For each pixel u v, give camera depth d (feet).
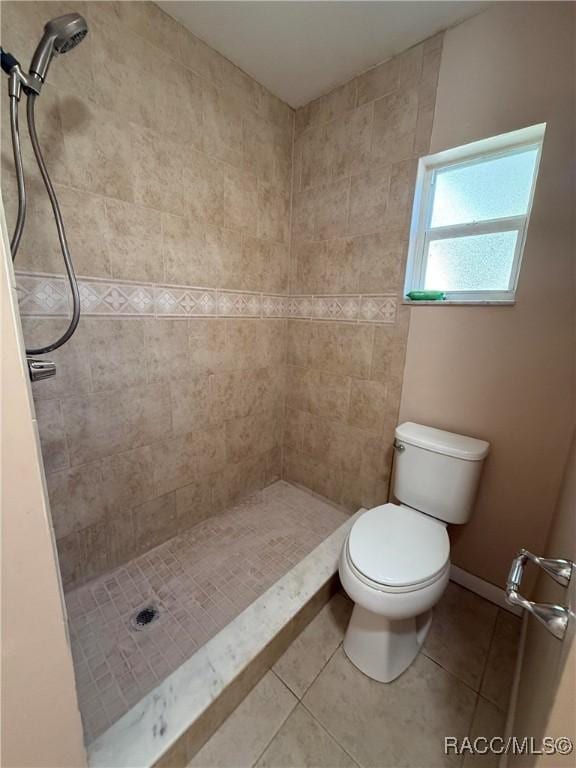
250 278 5.54
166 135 4.09
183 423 5.04
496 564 4.52
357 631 3.75
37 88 2.73
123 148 3.76
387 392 5.24
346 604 4.51
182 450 5.12
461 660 3.82
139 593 4.28
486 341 4.18
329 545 4.96
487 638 4.09
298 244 5.98
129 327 4.18
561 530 2.92
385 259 4.92
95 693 3.18
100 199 3.67
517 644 4.02
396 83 4.43
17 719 1.75
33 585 1.66
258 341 5.94
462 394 4.47
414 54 4.23
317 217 5.63
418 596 3.18
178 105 4.14
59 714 1.92
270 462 6.81
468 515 4.24
